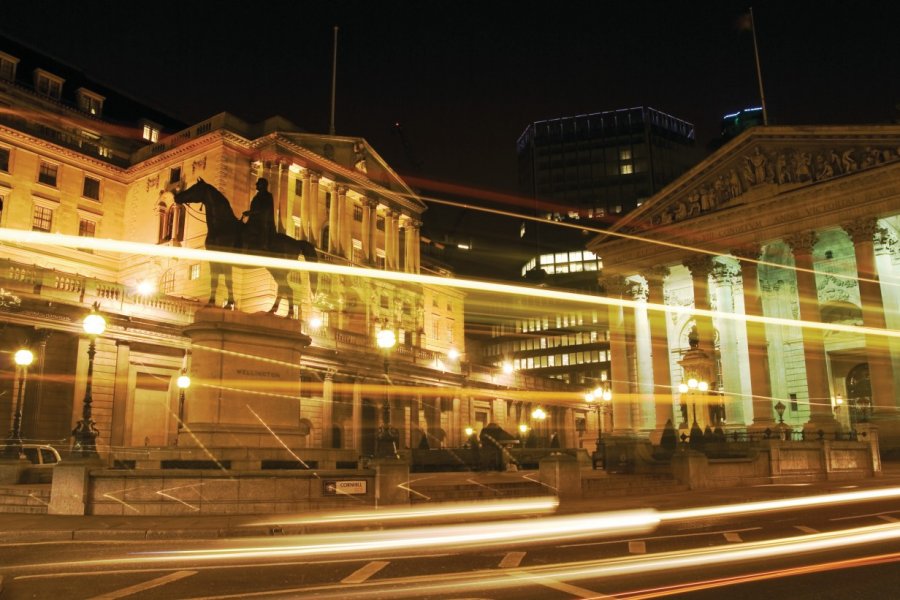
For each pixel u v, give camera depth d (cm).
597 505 2300
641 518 1972
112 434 4356
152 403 4712
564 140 15338
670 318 6631
